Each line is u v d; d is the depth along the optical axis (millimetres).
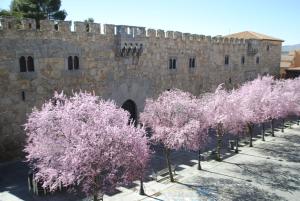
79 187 19562
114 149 14336
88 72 28984
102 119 15367
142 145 15648
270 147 30516
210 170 23938
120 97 32344
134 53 32750
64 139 15172
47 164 15469
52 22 25672
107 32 30062
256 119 30031
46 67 25750
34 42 24750
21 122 24797
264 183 21609
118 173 16188
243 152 28797
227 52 47031
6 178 21547
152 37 34656
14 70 23875
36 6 48000
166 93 27406
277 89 34438
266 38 56094
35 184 18891
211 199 19000
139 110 34719
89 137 14164
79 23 27656
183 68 39656
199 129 21641
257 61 54844
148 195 19328
